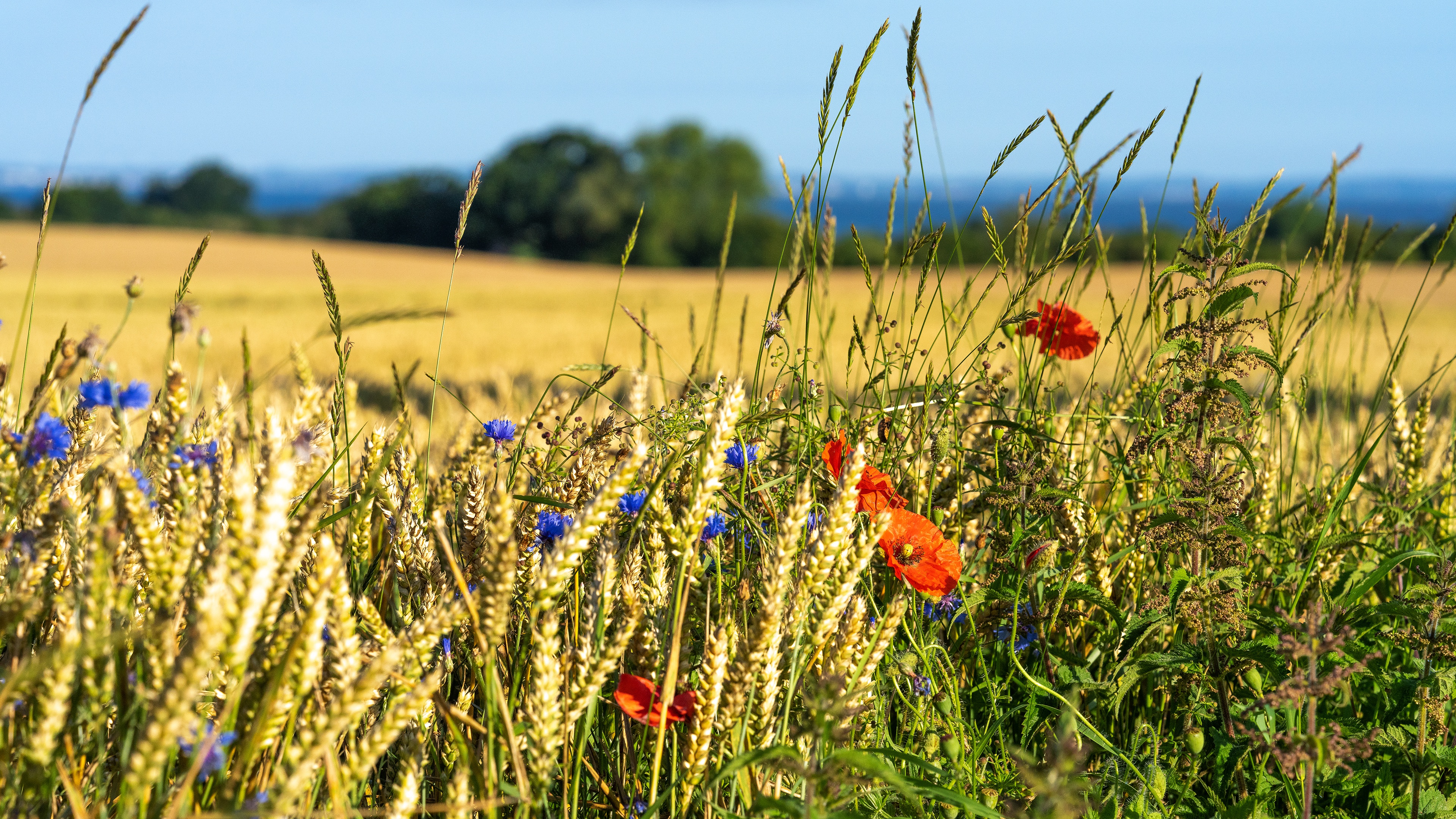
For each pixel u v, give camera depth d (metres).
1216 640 1.84
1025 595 1.99
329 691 1.39
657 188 93.00
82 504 1.39
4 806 1.08
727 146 94.88
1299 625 1.63
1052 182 2.17
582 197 94.12
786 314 2.08
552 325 26.58
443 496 1.78
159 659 1.10
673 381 2.65
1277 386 2.01
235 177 135.62
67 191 116.81
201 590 1.13
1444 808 1.81
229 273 57.81
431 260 75.81
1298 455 2.74
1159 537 1.95
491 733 1.33
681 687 1.54
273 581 1.16
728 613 1.66
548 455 2.09
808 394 2.08
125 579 1.35
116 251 66.12
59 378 1.29
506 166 99.25
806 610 1.45
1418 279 41.72
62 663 1.00
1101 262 2.63
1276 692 1.49
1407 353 13.61
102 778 1.26
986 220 2.08
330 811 1.28
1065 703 1.78
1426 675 1.80
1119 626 2.04
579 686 1.35
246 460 1.23
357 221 108.75
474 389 8.87
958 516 2.25
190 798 1.14
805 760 1.41
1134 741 1.81
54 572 1.38
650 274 73.25
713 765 1.44
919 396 2.33
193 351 15.69
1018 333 2.36
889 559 1.83
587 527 1.26
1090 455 2.54
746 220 95.56
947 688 1.81
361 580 1.74
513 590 1.31
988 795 1.66
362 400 8.50
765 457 2.23
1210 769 1.94
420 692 1.12
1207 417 1.96
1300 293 2.58
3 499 1.31
